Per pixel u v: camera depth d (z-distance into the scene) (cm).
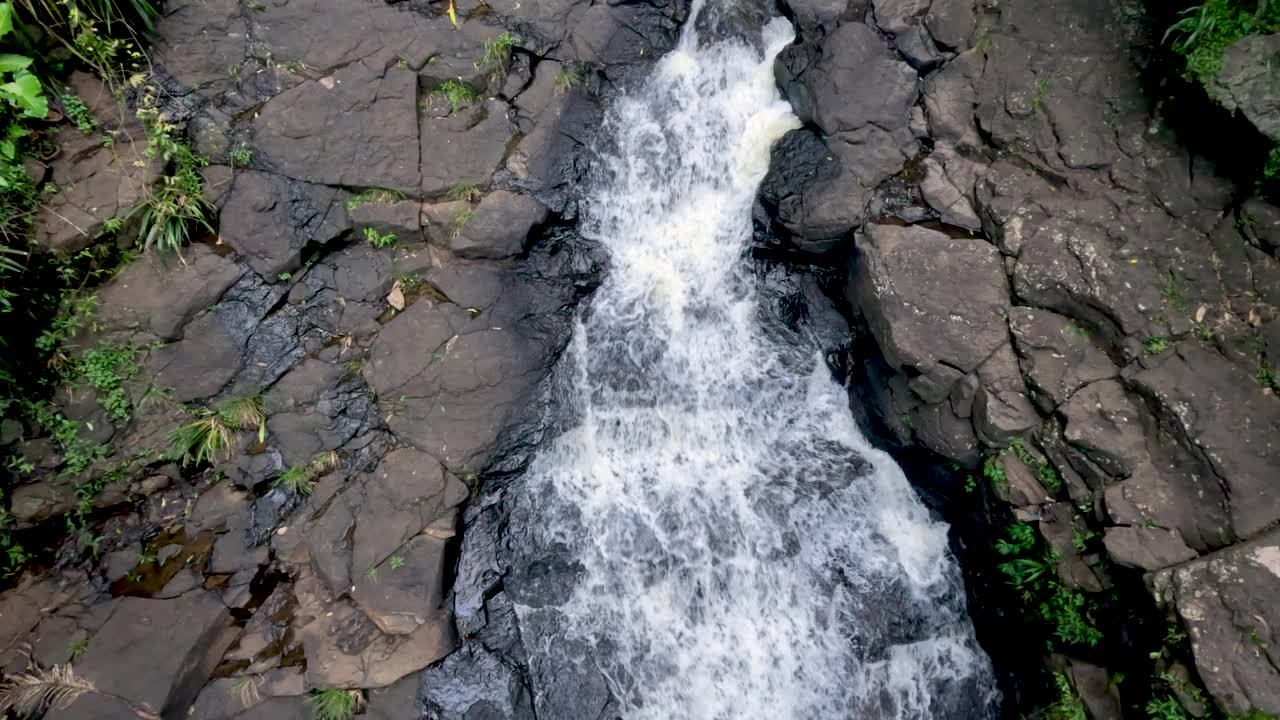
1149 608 466
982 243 568
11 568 539
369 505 586
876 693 593
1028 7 579
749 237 688
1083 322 527
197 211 573
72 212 544
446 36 648
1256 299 472
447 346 618
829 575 620
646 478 651
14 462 541
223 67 600
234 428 590
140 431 571
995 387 542
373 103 627
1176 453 474
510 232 638
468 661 577
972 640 615
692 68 719
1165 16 523
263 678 534
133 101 570
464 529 616
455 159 642
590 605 611
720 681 597
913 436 604
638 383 668
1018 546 550
